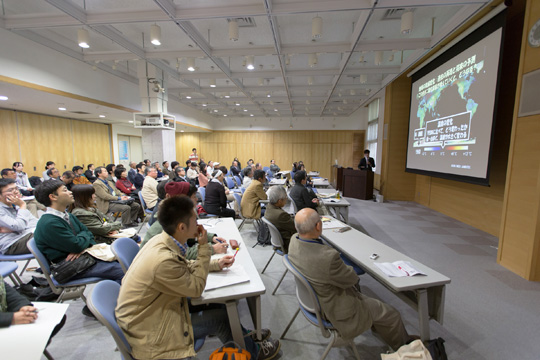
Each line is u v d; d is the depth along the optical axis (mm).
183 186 2203
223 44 4820
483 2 2936
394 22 4059
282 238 2377
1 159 6008
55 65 4555
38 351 1027
